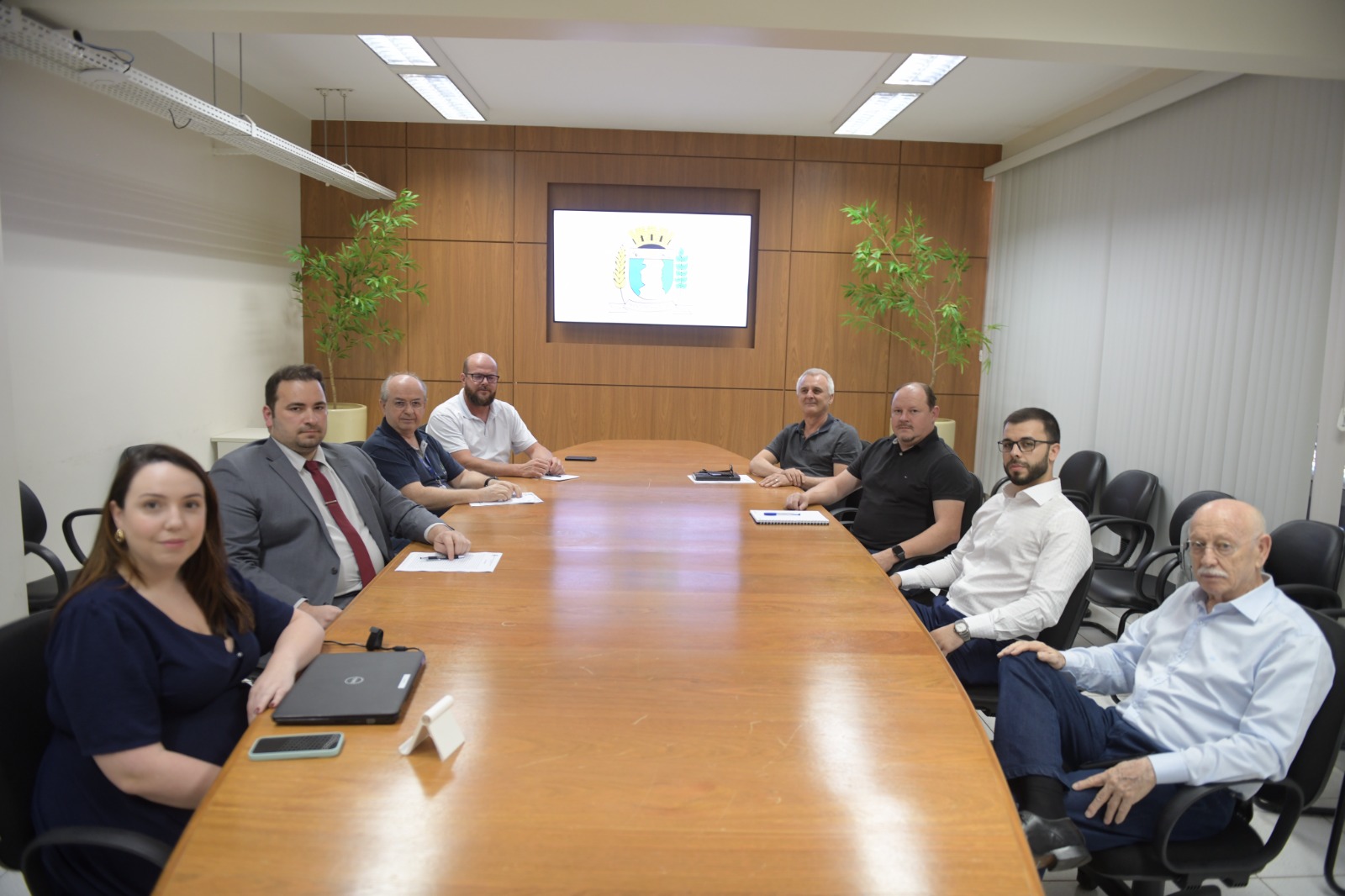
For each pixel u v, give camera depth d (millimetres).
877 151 6309
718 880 1031
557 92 5320
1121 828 1662
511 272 6332
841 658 1729
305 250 5816
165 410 4680
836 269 6387
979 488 3312
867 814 1171
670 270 6324
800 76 4855
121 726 1302
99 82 3361
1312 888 2186
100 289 4141
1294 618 1715
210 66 4883
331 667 1564
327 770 1245
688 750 1334
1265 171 3787
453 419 4332
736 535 2807
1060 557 2322
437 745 1278
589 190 6340
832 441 4309
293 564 2471
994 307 6352
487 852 1068
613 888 1013
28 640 1466
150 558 1397
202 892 990
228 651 1538
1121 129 4844
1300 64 3262
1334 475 3316
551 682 1579
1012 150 6152
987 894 1021
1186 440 4270
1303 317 3578
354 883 1010
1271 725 1611
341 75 5090
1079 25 3197
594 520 3004
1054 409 5535
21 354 3666
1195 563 1834
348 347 6082
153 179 4523
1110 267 4953
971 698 2344
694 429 6520
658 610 2012
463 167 6238
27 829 1384
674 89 5188
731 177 6277
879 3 3188
